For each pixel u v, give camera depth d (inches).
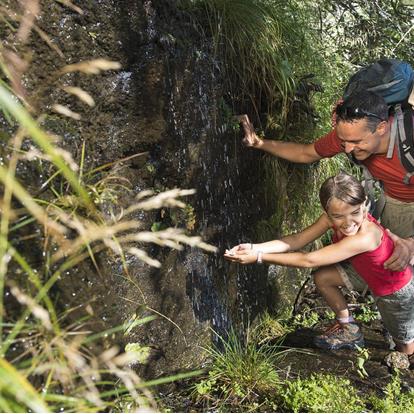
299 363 147.9
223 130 145.1
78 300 95.1
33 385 84.2
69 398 80.3
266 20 159.0
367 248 137.1
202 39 138.5
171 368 134.2
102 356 84.8
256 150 160.7
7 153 89.8
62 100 104.5
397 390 129.9
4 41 95.3
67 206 95.3
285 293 180.4
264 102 161.6
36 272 89.0
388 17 235.8
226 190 149.4
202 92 136.1
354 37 233.8
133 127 118.9
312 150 149.0
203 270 143.2
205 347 144.3
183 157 131.4
